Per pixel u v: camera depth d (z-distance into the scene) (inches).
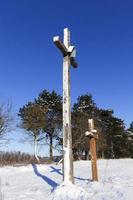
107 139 2556.6
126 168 935.7
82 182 631.8
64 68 525.3
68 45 534.0
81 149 2016.5
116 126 2632.9
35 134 1833.2
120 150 2706.7
